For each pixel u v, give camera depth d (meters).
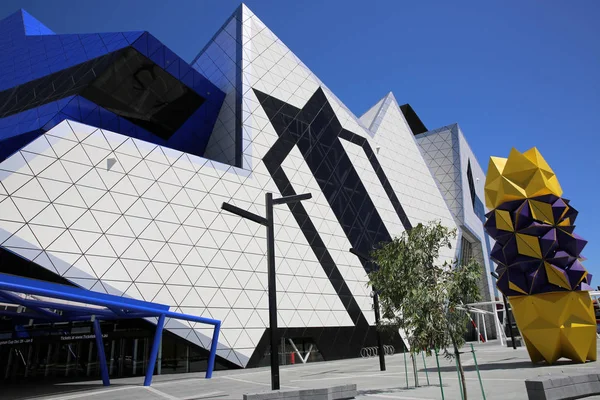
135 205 26.56
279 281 32.16
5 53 36.84
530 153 20.45
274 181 35.44
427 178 57.62
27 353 27.44
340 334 34.59
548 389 9.88
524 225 19.80
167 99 34.78
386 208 46.25
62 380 24.08
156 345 19.25
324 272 35.69
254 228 32.12
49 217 22.98
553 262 19.00
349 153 45.25
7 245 21.19
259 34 42.31
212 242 29.22
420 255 11.88
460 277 11.23
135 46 31.22
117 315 20.53
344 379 18.56
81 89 29.77
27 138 28.61
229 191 31.83
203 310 27.08
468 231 61.91
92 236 24.16
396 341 39.94
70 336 23.06
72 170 24.73
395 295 12.64
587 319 18.45
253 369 27.11
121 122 32.31
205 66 44.06
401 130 58.34
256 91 38.38
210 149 38.16
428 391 13.41
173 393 15.86
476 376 17.12
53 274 22.28
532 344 19.39
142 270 25.38
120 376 25.56
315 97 44.44
